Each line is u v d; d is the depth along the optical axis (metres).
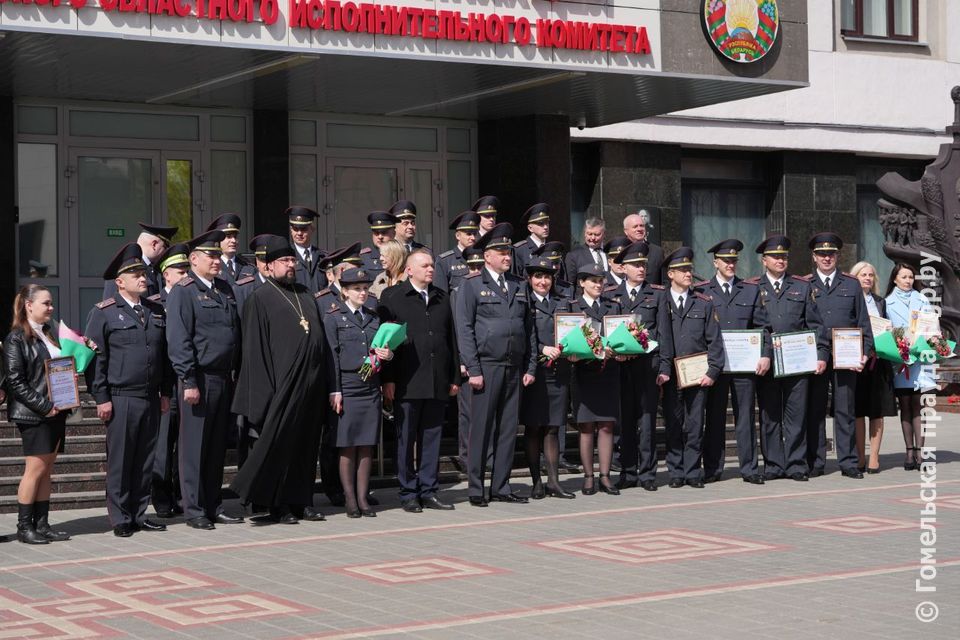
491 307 12.23
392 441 14.05
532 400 12.55
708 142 23.48
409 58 14.23
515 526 10.94
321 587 8.45
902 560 9.18
